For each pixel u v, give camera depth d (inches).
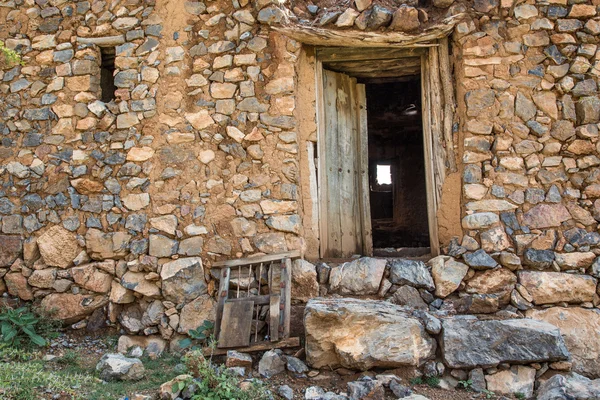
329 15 222.5
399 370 178.7
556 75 212.2
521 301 197.9
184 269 211.9
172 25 229.0
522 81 213.0
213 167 219.3
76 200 225.8
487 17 217.9
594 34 213.2
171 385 160.1
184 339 205.2
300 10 232.4
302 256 213.5
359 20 221.5
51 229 225.5
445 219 219.0
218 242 214.2
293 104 219.3
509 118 211.6
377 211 418.6
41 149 231.5
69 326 219.3
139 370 180.1
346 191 241.6
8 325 207.3
